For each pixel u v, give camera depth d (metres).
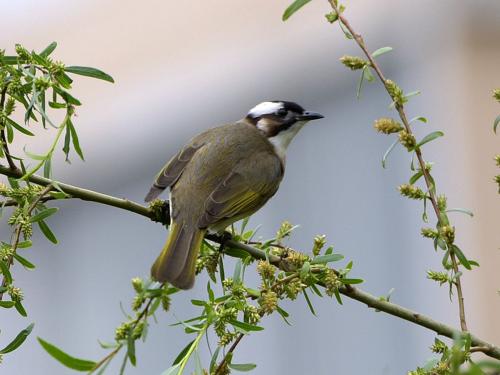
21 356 17.34
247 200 8.69
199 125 16.19
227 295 6.07
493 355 6.23
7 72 6.58
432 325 6.53
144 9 17.39
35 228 17.72
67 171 17.31
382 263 14.05
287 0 15.51
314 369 14.40
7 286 6.29
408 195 6.59
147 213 7.76
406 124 6.52
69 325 17.16
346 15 14.80
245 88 15.79
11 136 6.76
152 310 5.20
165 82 16.77
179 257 7.05
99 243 16.97
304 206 14.94
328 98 14.84
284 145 10.00
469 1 13.66
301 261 6.44
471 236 13.30
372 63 6.54
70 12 18.19
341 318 14.20
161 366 15.43
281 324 14.70
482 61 13.62
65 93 6.61
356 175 14.38
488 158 13.47
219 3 16.52
